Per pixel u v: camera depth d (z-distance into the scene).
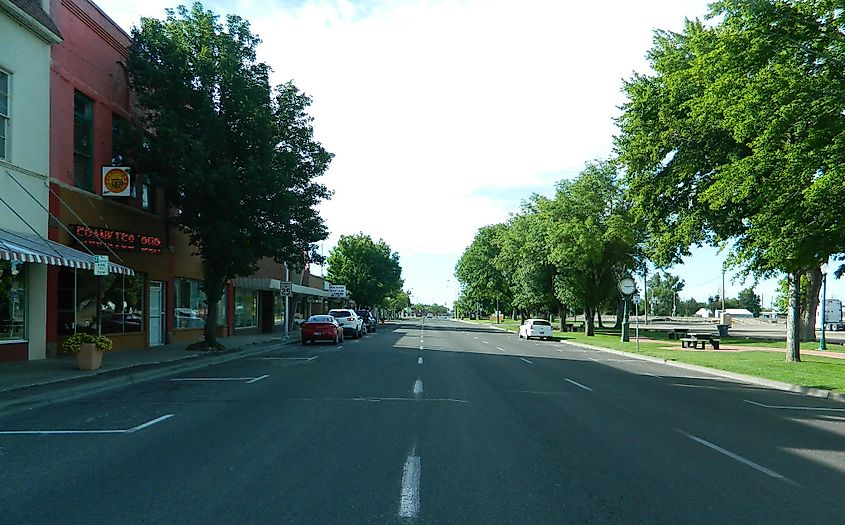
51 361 19.50
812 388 16.64
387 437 9.52
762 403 14.45
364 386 15.68
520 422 10.97
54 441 9.19
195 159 22.83
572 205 47.16
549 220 49.47
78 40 22.17
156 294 28.77
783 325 91.12
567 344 41.03
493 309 110.69
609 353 32.12
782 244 17.94
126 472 7.48
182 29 24.94
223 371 19.47
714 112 18.83
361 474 7.42
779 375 19.48
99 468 7.66
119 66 24.98
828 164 15.58
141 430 9.98
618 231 45.03
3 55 18.44
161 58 24.30
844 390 16.12
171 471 7.52
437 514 6.04
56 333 20.97
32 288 19.88
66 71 21.42
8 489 6.79
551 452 8.73
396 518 5.91
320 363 22.44
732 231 24.16
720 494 6.87
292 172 25.97
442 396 14.02
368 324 55.28
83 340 17.42
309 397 13.70
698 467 8.06
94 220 23.06
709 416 12.17
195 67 23.95
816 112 15.57
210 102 23.67
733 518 6.08
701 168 23.66
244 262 24.88
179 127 23.53
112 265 18.98
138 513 6.00
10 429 10.09
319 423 10.62
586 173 47.06
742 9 15.70
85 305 22.73
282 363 22.41
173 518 5.86
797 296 24.84
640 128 25.67
